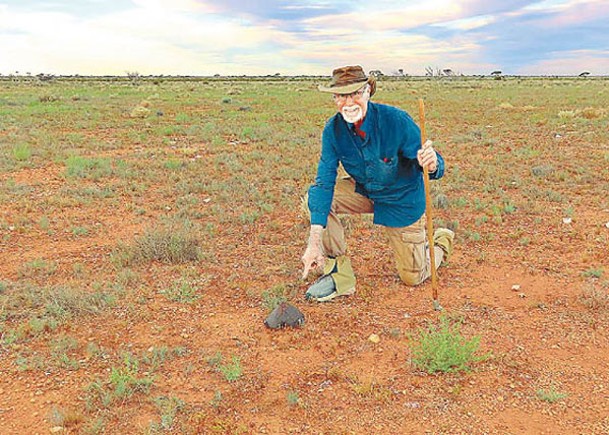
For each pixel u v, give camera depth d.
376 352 4.16
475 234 6.71
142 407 3.50
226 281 5.51
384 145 4.50
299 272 5.71
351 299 5.07
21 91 40.84
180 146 14.34
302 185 9.80
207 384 3.76
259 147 13.93
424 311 4.80
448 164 11.66
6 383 3.77
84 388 3.68
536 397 3.57
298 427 3.32
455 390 3.62
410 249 5.06
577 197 8.72
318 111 24.39
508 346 4.21
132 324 4.60
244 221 7.55
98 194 8.93
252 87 54.22
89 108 24.77
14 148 12.82
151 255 6.03
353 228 7.10
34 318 4.56
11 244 6.66
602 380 3.78
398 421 3.37
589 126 17.38
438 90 44.78
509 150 13.39
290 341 4.33
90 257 6.25
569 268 5.78
